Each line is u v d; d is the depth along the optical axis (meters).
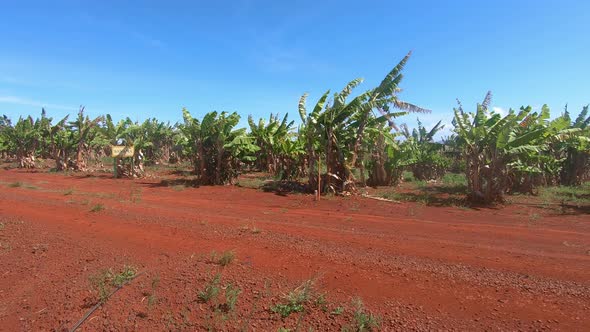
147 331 4.13
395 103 13.66
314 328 4.04
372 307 4.37
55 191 14.66
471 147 14.00
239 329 4.06
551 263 5.85
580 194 16.44
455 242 7.31
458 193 16.36
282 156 22.36
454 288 4.82
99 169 27.72
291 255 6.08
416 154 23.66
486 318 4.09
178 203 12.47
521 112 12.98
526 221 10.27
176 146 34.97
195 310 4.46
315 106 15.02
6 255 6.47
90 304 4.72
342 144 15.59
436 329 3.92
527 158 16.00
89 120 26.64
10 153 41.69
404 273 5.31
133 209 10.30
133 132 24.75
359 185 19.09
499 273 5.31
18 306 4.85
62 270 5.78
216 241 6.93
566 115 19.06
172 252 6.35
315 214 10.87
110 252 6.43
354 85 14.58
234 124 18.56
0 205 10.57
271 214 10.59
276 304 4.47
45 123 29.14
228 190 16.64
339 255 6.08
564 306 4.27
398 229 8.66
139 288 5.04
